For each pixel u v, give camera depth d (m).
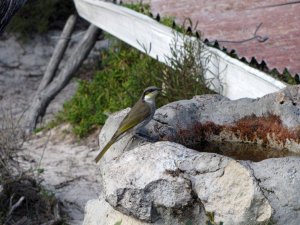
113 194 5.65
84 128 12.72
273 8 10.04
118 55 13.55
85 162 11.75
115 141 6.41
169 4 11.23
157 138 6.50
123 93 12.80
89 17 13.13
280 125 6.43
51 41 16.97
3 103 15.31
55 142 12.69
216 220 5.33
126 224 5.79
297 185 5.20
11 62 16.72
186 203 5.47
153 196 5.54
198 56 9.90
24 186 9.87
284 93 6.51
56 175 11.18
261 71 8.89
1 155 9.84
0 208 9.59
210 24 10.12
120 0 12.19
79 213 10.00
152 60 11.73
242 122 6.57
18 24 16.80
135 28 11.33
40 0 16.97
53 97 14.04
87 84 13.70
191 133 6.61
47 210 9.80
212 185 5.34
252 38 9.47
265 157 6.45
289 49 9.06
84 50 14.22
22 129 12.05
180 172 5.46
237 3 10.43
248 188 5.22
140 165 5.61
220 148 6.62
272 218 5.20
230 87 9.48
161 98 10.32
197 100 6.80
